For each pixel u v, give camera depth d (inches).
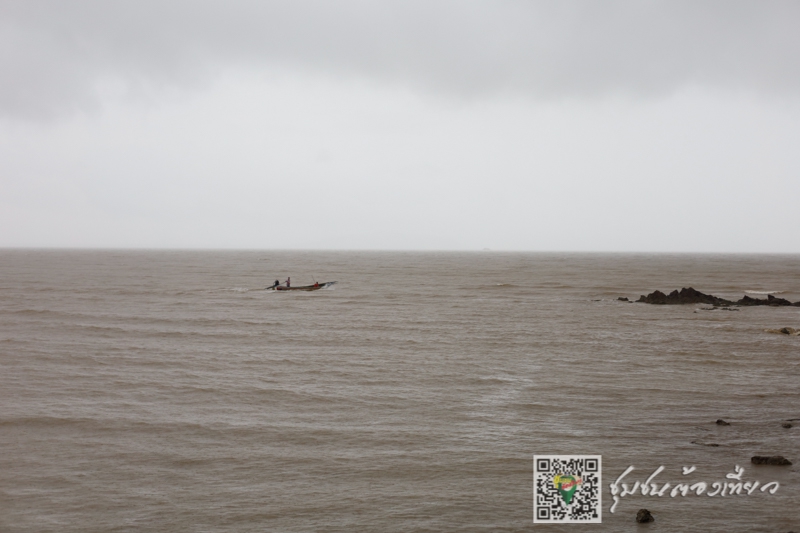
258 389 1072.8
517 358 1355.8
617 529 580.1
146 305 2423.7
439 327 1844.2
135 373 1190.3
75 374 1177.4
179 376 1167.6
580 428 862.5
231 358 1344.7
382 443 803.4
